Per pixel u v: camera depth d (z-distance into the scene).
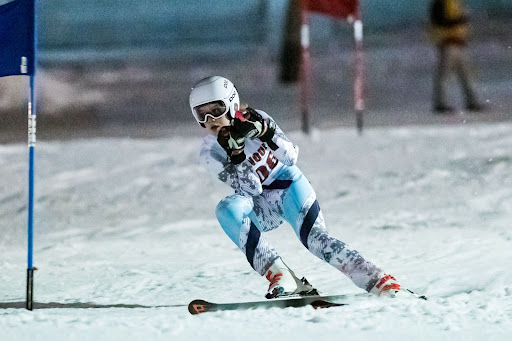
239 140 15.95
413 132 43.66
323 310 15.40
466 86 53.94
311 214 16.72
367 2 80.88
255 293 18.34
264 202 16.98
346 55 72.75
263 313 15.32
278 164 16.84
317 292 16.30
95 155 42.56
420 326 14.05
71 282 20.38
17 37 16.91
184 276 20.48
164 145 44.28
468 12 76.56
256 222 17.03
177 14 85.62
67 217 31.86
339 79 67.31
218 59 76.69
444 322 14.29
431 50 72.12
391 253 21.88
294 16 70.25
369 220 27.30
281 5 84.88
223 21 84.00
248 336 13.59
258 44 79.94
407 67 68.81
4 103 65.44
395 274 19.34
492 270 19.00
